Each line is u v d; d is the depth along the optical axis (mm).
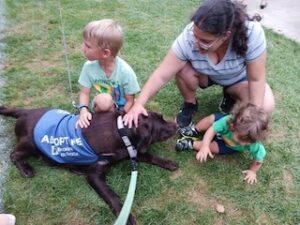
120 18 4457
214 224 2324
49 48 3809
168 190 2494
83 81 2730
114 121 2447
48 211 2322
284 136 2990
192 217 2346
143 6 4777
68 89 3291
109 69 2646
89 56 2549
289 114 3211
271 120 3117
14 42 3873
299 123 3125
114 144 2396
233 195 2492
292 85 3574
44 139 2463
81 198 2396
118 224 2018
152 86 2648
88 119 2480
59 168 2566
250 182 2576
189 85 2807
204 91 3363
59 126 2486
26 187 2443
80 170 2531
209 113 3139
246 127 2367
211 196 2479
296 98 3398
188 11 4773
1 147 2709
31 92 3227
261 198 2488
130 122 2426
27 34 4020
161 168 2629
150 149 2777
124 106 2775
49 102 3127
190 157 2732
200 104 3223
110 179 2531
